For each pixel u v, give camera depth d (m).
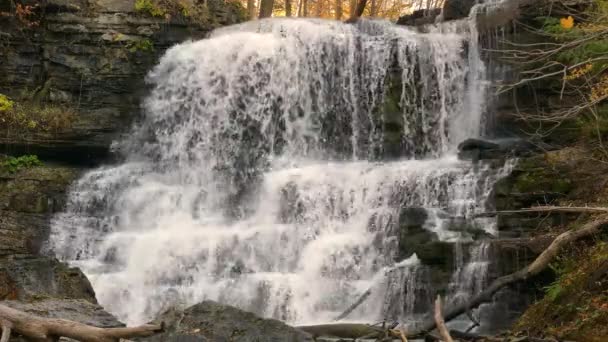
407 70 17.42
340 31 18.83
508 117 16.03
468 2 19.64
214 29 19.64
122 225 16.31
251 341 7.91
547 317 8.95
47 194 16.31
